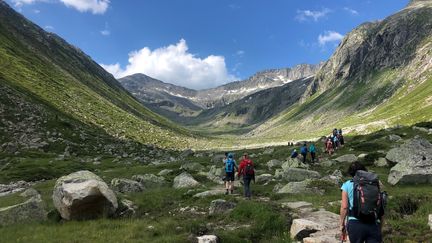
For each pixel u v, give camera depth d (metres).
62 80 158.75
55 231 18.88
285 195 26.34
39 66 156.00
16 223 21.52
